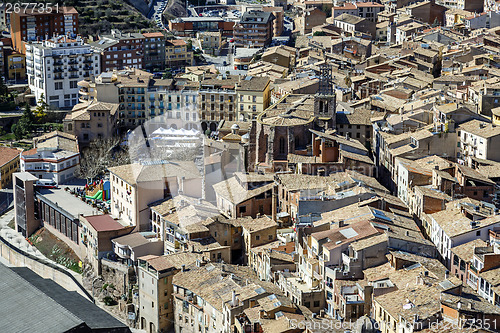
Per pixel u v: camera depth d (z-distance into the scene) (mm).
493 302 196875
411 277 199000
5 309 188250
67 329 179375
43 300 190375
